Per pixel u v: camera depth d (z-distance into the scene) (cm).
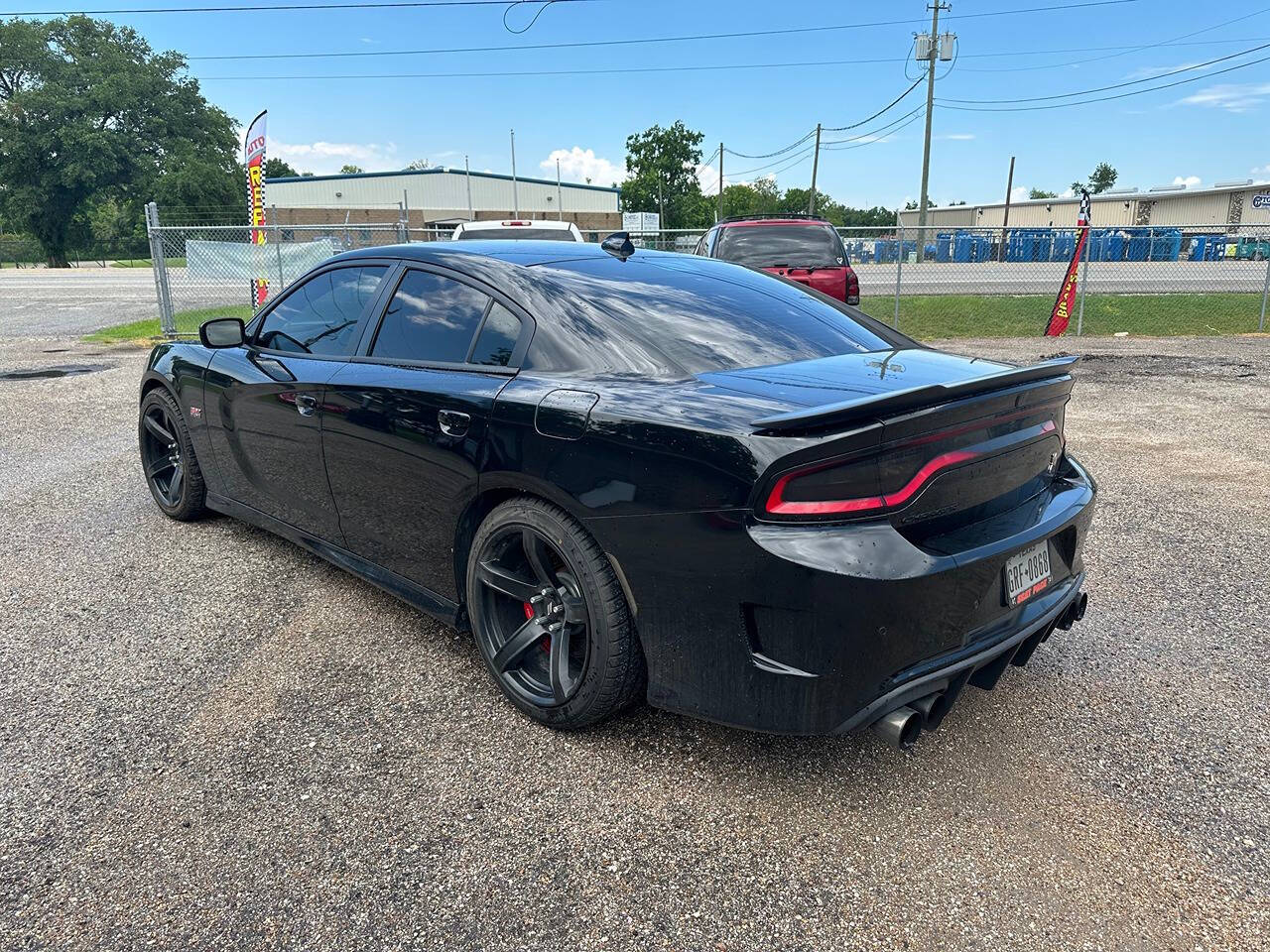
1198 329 1391
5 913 185
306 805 222
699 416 211
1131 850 207
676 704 223
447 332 288
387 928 182
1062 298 1323
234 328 371
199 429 400
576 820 217
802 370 245
